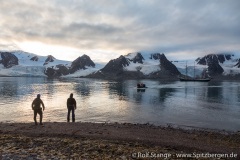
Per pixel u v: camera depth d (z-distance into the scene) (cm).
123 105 6169
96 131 2355
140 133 2389
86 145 1742
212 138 2450
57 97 8269
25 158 1358
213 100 7850
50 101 6944
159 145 1964
